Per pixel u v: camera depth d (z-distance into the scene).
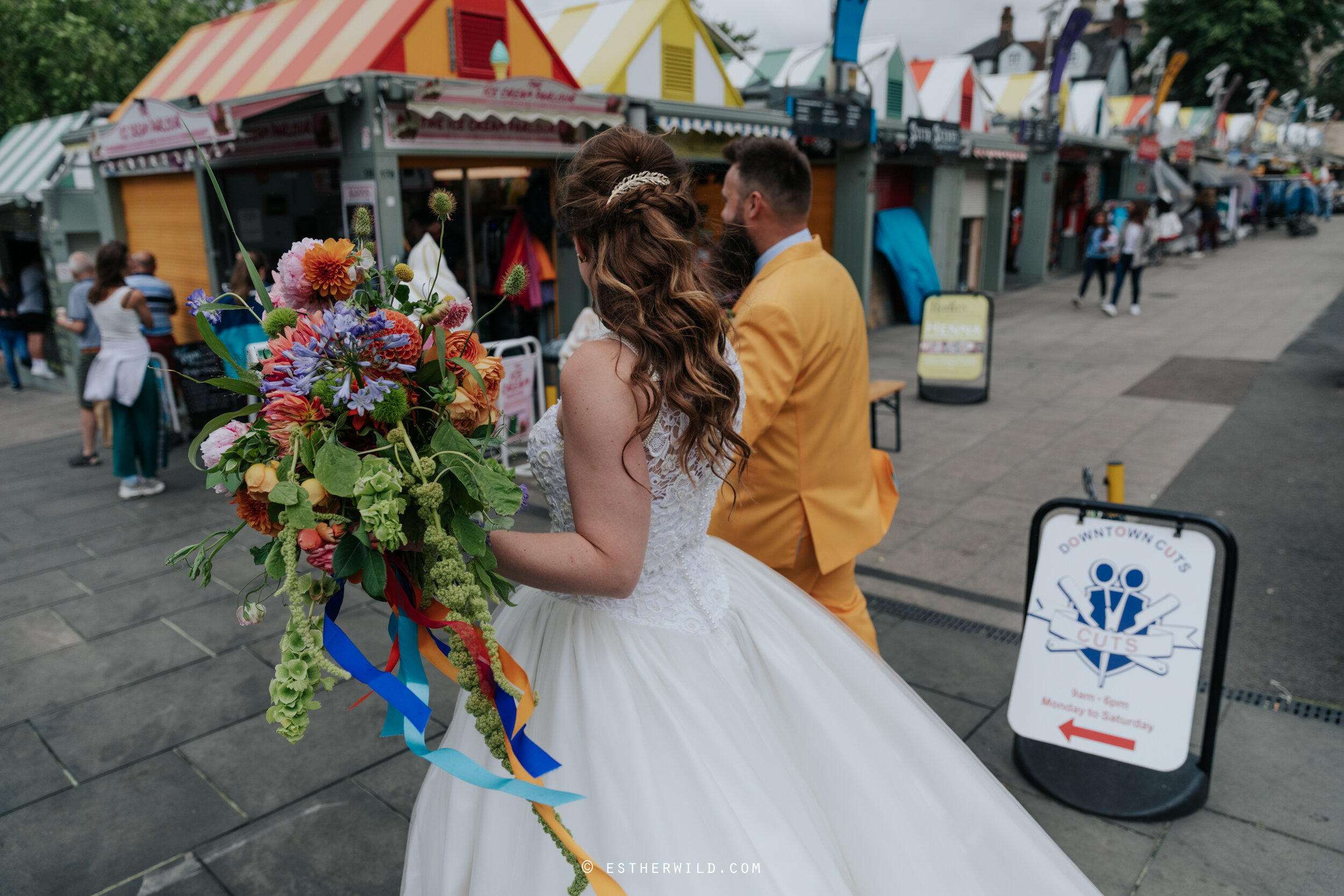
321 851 2.60
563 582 1.29
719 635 1.54
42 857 2.59
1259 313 13.34
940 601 4.18
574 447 1.29
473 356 1.34
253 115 5.98
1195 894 2.36
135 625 4.08
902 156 12.38
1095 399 8.25
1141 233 13.21
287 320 1.23
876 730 1.63
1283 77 42.88
